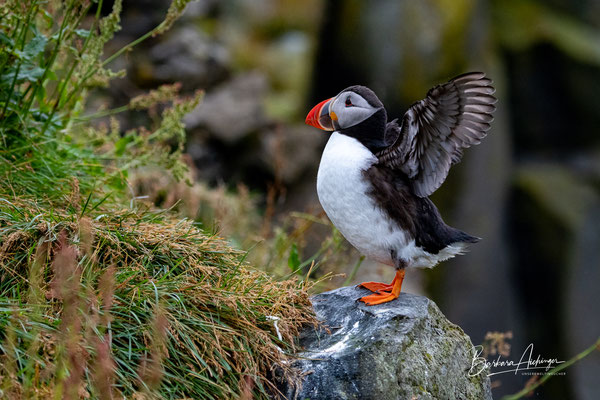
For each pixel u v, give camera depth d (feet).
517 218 54.44
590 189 53.93
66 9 22.30
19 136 22.20
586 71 54.95
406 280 45.01
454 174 51.70
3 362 14.19
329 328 17.99
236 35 60.85
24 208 18.56
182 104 25.38
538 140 56.75
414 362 16.71
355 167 17.60
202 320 16.75
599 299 51.06
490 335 23.06
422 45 52.80
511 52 55.62
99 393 14.12
